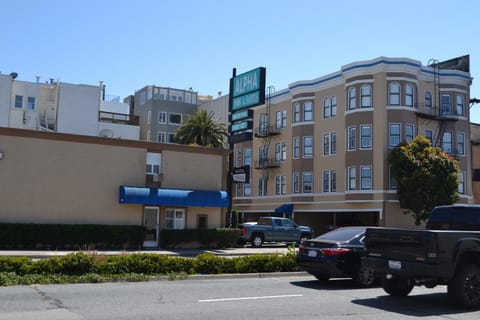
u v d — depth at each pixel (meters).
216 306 10.27
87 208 26.02
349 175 42.25
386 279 12.14
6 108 57.72
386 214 39.81
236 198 55.88
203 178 29.06
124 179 26.97
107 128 65.31
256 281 14.66
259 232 31.77
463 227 12.35
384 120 40.72
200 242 28.14
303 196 46.88
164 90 77.62
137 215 27.22
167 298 11.13
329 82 45.84
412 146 39.31
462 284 10.48
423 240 10.36
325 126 46.06
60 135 25.67
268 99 53.22
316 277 15.16
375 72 41.75
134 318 8.87
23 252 22.62
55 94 63.72
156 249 26.75
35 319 8.64
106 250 25.30
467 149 44.03
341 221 46.84
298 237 33.22
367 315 9.68
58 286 12.71
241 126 28.19
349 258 13.63
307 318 9.22
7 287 12.34
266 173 52.12
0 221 24.25
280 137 51.16
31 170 25.03
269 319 9.03
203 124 57.91
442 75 44.00
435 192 37.91
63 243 24.83
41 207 25.06
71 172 25.84
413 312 10.09
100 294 11.48
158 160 28.11
